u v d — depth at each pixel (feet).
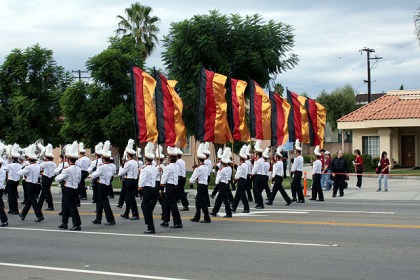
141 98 55.36
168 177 49.06
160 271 30.83
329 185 90.74
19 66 115.44
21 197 89.51
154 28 155.74
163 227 49.67
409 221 51.16
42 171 64.75
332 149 199.62
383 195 80.69
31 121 114.62
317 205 67.92
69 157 49.01
